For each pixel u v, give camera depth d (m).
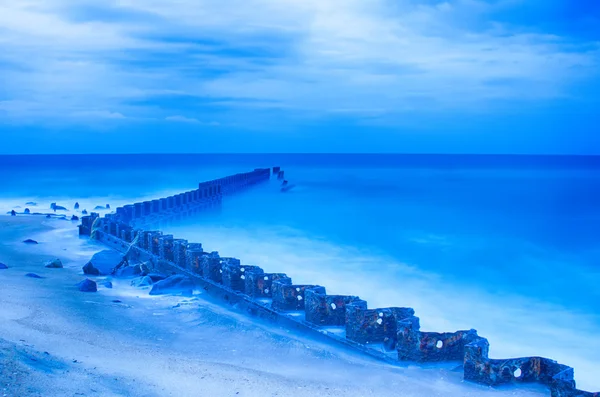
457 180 115.25
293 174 153.25
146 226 52.59
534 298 31.39
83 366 16.44
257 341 21.50
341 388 16.77
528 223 54.75
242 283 26.56
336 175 144.25
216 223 59.06
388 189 95.56
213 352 20.39
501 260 39.78
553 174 132.88
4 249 40.44
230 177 85.00
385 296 31.42
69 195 91.25
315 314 21.91
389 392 16.56
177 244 31.84
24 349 16.61
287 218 61.62
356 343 20.20
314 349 20.39
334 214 64.06
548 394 16.30
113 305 25.58
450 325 26.95
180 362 18.36
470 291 32.56
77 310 24.11
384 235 49.69
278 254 42.00
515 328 26.62
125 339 20.97
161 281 28.88
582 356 23.44
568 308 29.75
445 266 38.16
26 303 24.19
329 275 35.62
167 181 123.94
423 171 159.62
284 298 23.39
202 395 15.38
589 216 58.94
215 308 25.62
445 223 55.62
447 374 17.95
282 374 18.06
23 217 59.38
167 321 23.83
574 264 38.75
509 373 17.05
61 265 34.41
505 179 116.75
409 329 18.88
